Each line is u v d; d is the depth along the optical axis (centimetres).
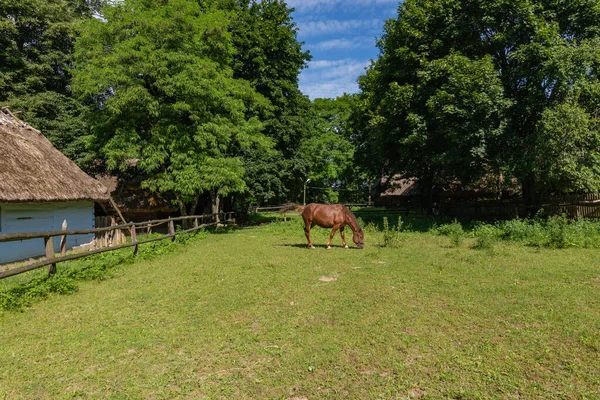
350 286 754
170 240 1512
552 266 898
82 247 1552
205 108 1916
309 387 384
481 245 1215
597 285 721
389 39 2048
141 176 2222
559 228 1261
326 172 5359
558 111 1448
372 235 1670
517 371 405
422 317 570
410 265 952
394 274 851
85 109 2162
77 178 1548
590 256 1016
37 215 1380
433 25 1845
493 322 547
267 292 725
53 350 477
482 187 2962
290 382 395
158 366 432
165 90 1730
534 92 1544
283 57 2859
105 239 1416
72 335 524
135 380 402
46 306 662
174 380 399
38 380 402
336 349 466
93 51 1728
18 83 2133
